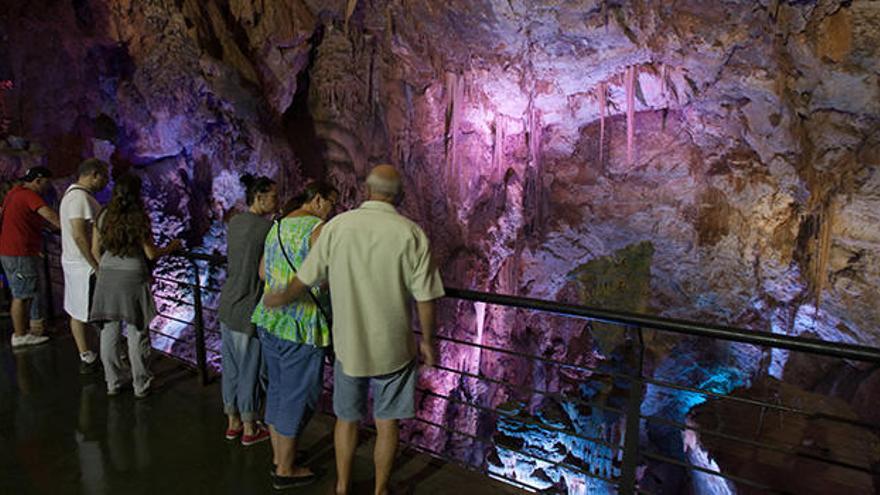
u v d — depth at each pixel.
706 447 8.01
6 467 2.76
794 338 1.78
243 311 2.76
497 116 13.98
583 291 15.47
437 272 2.10
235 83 9.98
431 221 14.09
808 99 10.00
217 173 10.09
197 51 9.63
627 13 9.82
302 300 2.35
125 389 3.71
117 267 3.32
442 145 13.71
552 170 15.30
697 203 13.53
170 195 10.02
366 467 2.69
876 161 10.00
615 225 14.74
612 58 11.18
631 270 14.62
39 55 9.77
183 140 9.79
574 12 9.95
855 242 10.77
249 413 2.90
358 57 12.12
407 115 12.98
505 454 10.53
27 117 9.73
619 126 14.24
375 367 2.09
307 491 2.52
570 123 14.31
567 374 15.56
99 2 9.52
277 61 11.13
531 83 12.51
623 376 2.23
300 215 2.41
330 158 12.32
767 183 12.10
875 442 7.02
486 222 15.30
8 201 4.46
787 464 6.86
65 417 3.31
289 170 11.05
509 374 16.50
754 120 11.25
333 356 2.59
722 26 9.47
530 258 16.05
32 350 4.51
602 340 14.34
